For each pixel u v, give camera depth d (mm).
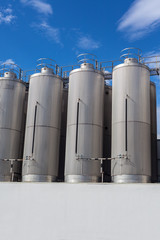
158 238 7109
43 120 26406
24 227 8414
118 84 24391
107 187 16484
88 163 23891
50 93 27125
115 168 22875
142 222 8516
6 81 29422
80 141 24297
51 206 11047
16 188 16578
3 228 8359
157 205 10594
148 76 24781
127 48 26781
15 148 28516
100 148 24938
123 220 8781
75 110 25172
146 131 23312
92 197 12625
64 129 30031
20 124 29500
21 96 30000
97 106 25375
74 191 14758
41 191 15039
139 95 23594
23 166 26125
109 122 28984
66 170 24531
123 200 11664
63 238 7293
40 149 25812
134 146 22578
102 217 9195
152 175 27188
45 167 25484
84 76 25656
